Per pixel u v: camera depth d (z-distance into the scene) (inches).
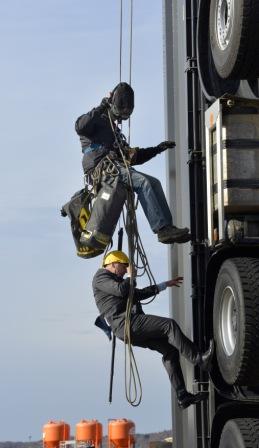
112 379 725.3
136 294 701.3
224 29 645.9
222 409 651.5
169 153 777.6
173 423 769.6
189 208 729.0
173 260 765.3
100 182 686.5
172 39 792.9
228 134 625.9
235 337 629.0
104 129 693.9
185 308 732.7
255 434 626.5
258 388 642.2
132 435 898.1
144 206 676.1
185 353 678.5
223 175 623.8
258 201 623.2
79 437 909.2
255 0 601.6
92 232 687.7
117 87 688.4
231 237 625.6
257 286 600.7
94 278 710.5
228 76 645.3
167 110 783.1
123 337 699.4
